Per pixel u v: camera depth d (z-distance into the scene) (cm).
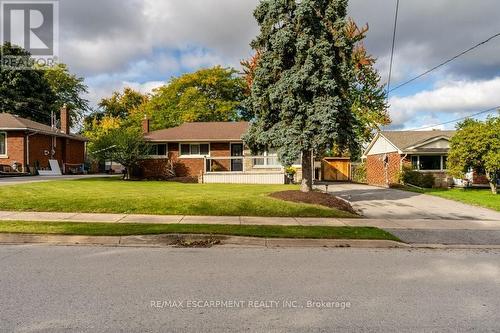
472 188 2458
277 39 1391
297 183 2548
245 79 3659
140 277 573
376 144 3253
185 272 605
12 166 2625
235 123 3084
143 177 2720
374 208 1449
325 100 1366
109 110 6134
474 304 475
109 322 404
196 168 2773
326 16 1396
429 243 873
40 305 451
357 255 756
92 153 2514
